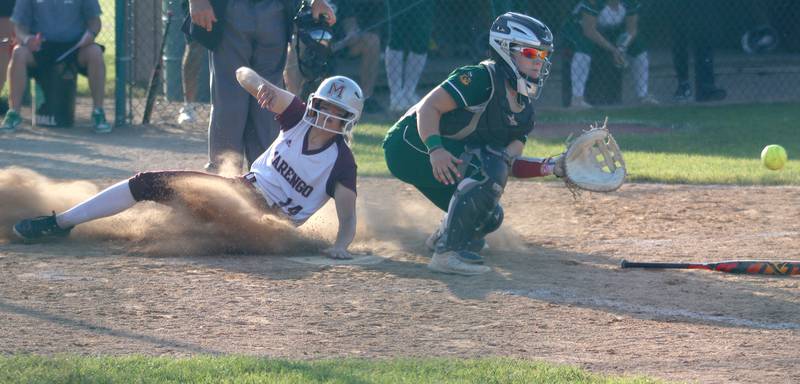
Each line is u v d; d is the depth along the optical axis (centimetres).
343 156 2066
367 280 1894
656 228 2488
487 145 2006
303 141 2053
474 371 1329
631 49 5169
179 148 3741
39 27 4112
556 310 1719
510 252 2195
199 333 1531
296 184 2066
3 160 3347
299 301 1731
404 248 2205
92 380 1242
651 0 5306
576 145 2008
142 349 1439
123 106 4316
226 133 2608
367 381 1266
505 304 1750
